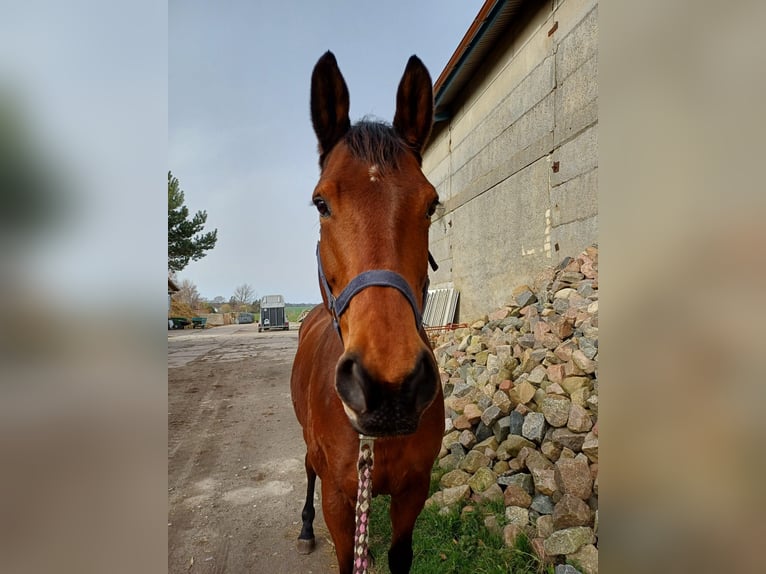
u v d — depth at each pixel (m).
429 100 1.43
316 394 1.51
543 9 4.52
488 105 5.81
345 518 1.46
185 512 2.66
